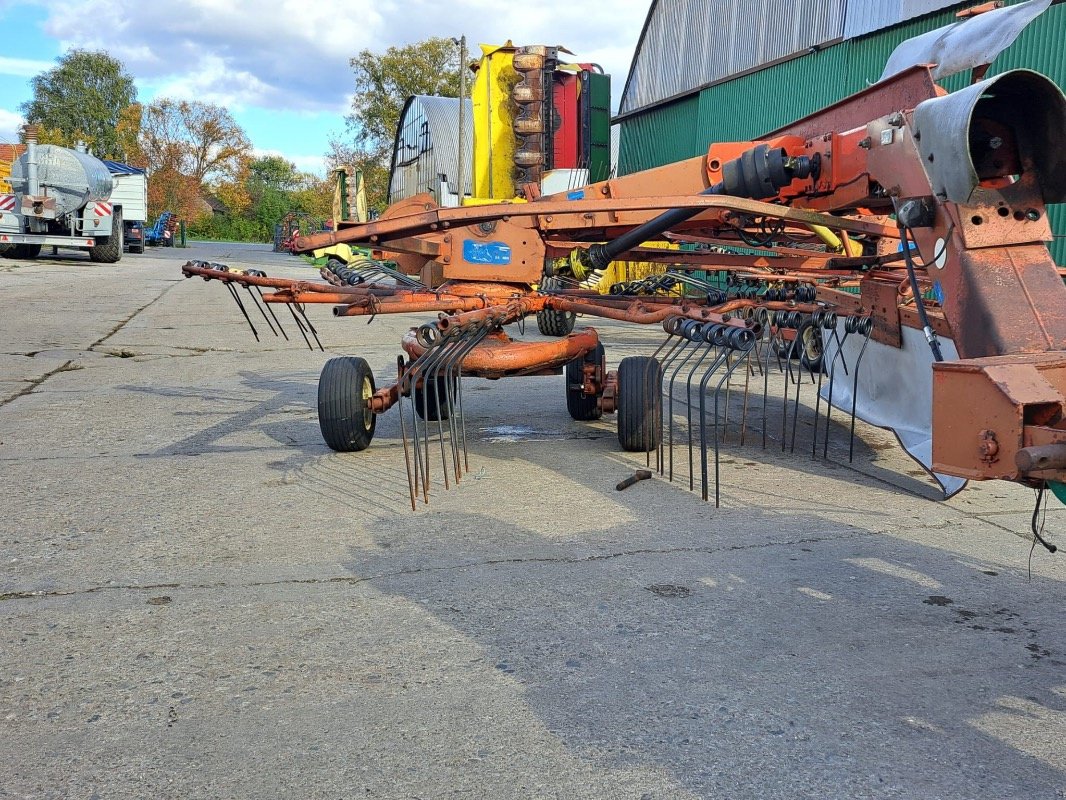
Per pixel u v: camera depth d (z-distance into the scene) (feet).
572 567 13.88
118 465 19.80
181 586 13.00
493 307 20.18
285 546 14.70
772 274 26.16
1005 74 9.34
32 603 12.36
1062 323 9.75
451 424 18.54
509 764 8.68
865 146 14.74
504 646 11.17
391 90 175.11
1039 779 8.56
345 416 20.53
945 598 12.87
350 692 10.02
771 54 60.54
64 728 9.25
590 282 34.50
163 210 268.21
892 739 9.21
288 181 365.61
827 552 14.70
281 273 91.61
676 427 24.26
